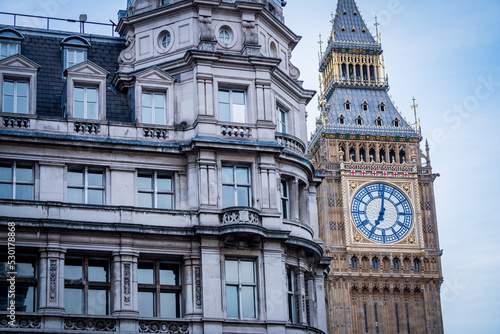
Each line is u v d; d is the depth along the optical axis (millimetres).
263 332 54469
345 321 118375
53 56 61062
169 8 60625
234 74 59000
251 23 60969
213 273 54500
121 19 61969
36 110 57875
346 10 142000
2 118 54938
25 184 54469
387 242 122500
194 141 56125
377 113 131000
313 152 131250
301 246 57812
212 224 55281
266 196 56875
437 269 123000
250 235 55156
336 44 137500
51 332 51188
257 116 58500
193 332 53500
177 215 55375
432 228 125062
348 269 120438
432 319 120750
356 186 124188
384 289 121188
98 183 55656
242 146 56938
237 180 57312
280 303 55188
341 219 123000
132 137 56719
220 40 60781
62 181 54719
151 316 54156
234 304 55125
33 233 52719
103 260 54281
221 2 60750
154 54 60750
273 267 55656
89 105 57375
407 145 128750
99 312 53406
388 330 119438
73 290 53438
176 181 56531
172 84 58594
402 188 125250
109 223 53688
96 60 61906
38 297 52188
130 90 59625
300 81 64625
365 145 127562
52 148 54969
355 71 136625
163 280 55062
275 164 57906
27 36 61312
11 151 54344
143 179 56531
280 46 64062
